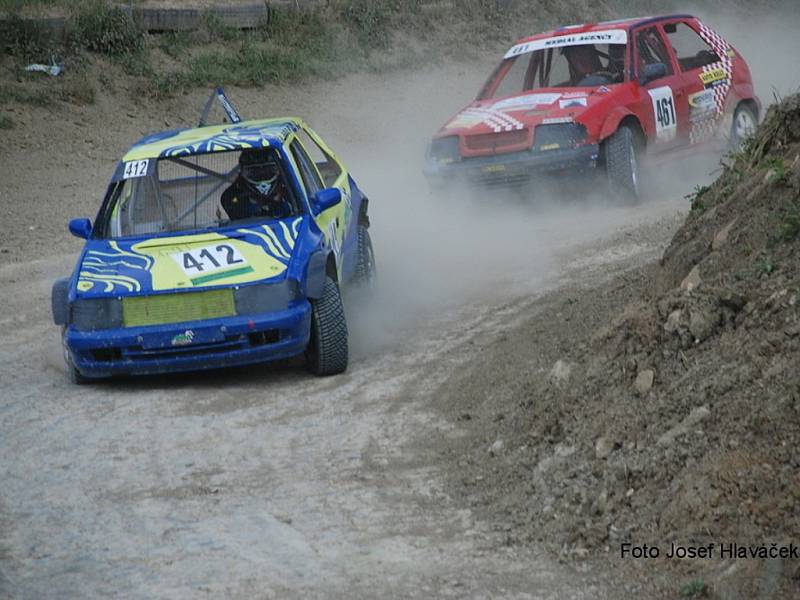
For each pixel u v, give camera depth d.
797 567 16.22
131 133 66.31
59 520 21.19
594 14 99.12
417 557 18.86
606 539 18.55
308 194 31.47
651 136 47.88
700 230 26.03
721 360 20.83
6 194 56.31
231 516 20.97
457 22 91.00
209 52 76.81
